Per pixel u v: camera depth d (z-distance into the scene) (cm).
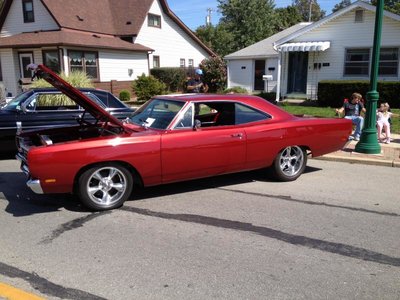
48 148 492
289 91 2102
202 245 430
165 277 362
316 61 1944
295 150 684
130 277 363
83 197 521
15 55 2286
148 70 2758
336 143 713
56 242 440
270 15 4475
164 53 3000
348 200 586
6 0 2384
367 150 879
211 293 336
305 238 449
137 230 472
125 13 2744
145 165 542
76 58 2217
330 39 1888
